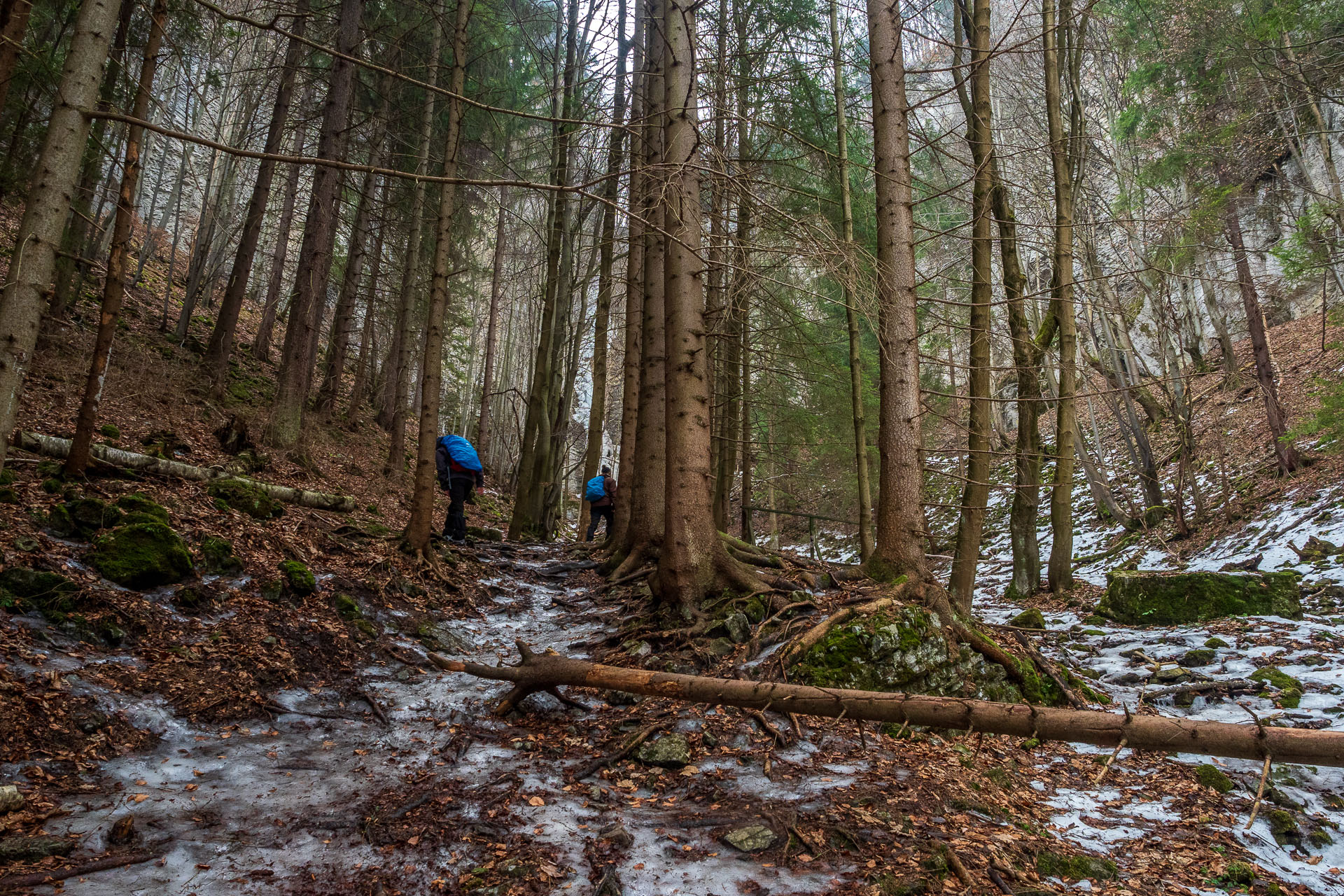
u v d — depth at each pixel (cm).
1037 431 1242
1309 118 1526
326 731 465
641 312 1162
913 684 552
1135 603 978
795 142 1023
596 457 1491
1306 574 1026
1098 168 1587
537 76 1622
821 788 417
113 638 468
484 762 441
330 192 1181
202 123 1775
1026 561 1237
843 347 1439
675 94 677
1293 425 1418
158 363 1221
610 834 359
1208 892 362
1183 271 1573
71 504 556
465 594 779
